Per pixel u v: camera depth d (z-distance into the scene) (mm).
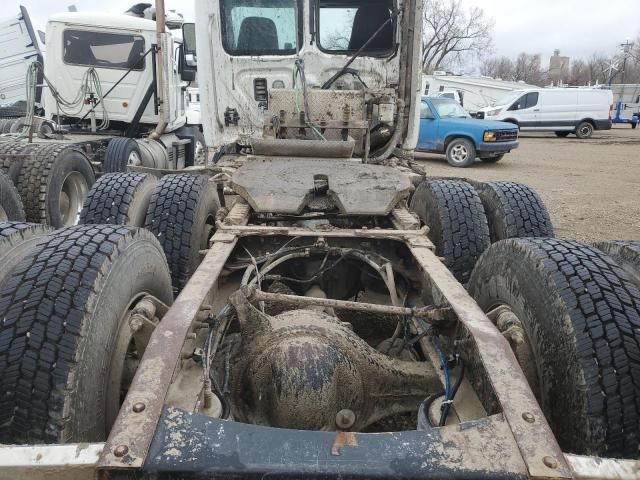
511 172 15070
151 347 1896
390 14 5566
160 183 4266
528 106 26391
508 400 1731
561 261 2363
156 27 9188
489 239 3982
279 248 3389
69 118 9727
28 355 1933
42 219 6195
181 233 3955
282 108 4887
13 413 1891
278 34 5652
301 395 2104
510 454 1543
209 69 5727
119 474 1466
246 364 2311
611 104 26359
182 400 1878
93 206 4168
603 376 2006
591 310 2129
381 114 4969
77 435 1961
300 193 3594
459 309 2250
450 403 1992
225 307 2562
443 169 15719
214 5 5562
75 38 9289
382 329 3463
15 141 7184
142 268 2566
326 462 1491
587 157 19047
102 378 2127
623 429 1963
